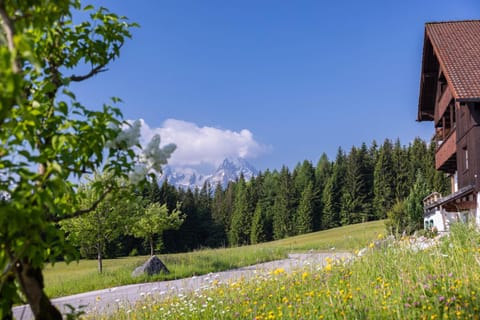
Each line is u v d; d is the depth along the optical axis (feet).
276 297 28.30
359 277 27.84
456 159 77.15
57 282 66.33
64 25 13.32
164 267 67.62
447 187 226.17
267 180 317.63
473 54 68.08
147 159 11.38
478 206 61.16
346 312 20.65
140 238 201.77
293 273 36.04
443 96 79.77
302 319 21.59
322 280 30.17
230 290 34.04
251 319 23.97
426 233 42.60
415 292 21.35
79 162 11.23
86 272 77.30
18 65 9.48
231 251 89.45
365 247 35.63
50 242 10.91
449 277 22.36
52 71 12.90
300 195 272.72
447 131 85.76
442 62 66.49
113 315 33.12
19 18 10.16
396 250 31.73
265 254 79.25
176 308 30.35
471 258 25.95
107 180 11.66
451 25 80.02
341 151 300.61
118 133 11.22
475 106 62.80
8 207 8.69
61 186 9.25
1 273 10.21
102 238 72.69
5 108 8.32
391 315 19.25
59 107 10.26
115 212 70.85
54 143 9.89
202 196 316.60
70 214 11.41
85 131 10.78
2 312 10.81
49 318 11.15
